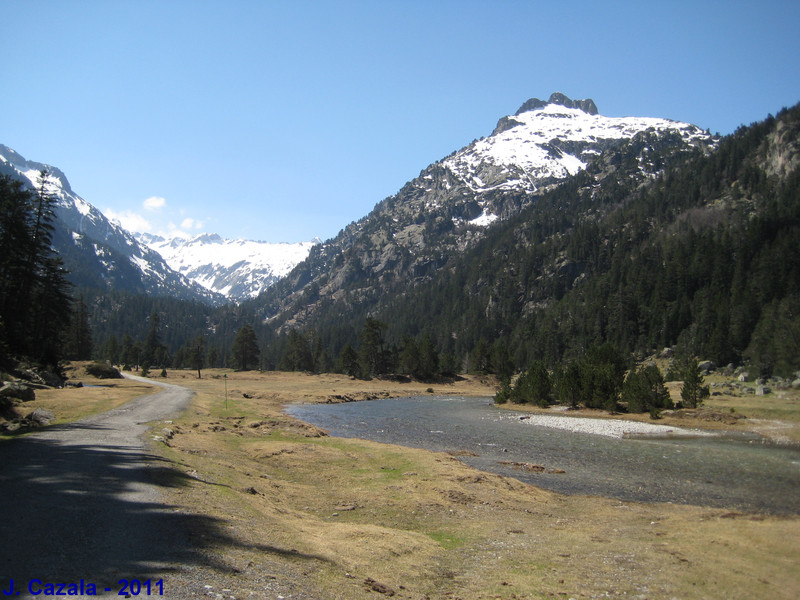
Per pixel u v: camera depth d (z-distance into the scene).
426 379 115.44
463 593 10.57
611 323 131.62
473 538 14.79
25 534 9.66
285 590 8.73
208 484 16.75
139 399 46.50
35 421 26.88
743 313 93.44
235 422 37.81
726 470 26.78
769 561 12.92
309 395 76.56
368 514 16.97
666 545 14.23
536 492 21.30
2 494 12.53
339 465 24.56
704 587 11.25
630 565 12.59
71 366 82.00
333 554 11.66
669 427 44.97
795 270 100.31
